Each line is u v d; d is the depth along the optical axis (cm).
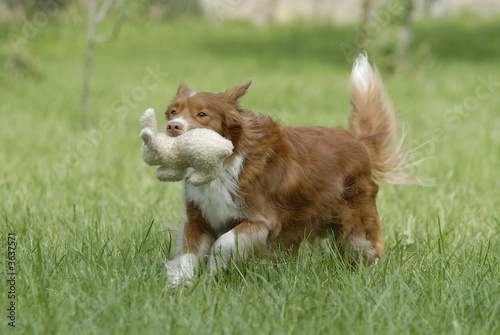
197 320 588
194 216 756
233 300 644
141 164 1388
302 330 589
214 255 723
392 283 671
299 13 5028
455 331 579
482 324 608
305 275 715
